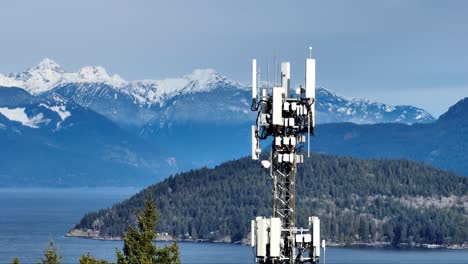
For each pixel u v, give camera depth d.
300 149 124.12
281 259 123.94
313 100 123.50
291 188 124.00
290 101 124.12
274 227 122.25
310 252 124.50
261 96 126.81
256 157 126.00
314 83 123.62
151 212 177.12
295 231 123.94
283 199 124.31
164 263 174.00
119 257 173.50
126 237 175.25
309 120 123.44
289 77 126.94
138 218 177.12
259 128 126.56
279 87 123.19
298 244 124.19
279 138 123.44
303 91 124.56
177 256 174.38
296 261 124.31
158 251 174.50
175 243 174.75
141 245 173.88
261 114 126.50
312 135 123.56
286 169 124.25
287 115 124.00
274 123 122.94
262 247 123.56
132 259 172.62
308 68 123.69
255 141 126.44
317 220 124.56
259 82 127.06
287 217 124.12
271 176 124.19
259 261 124.56
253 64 127.19
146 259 168.50
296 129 124.25
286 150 123.69
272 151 124.00
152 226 175.88
